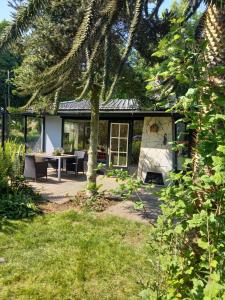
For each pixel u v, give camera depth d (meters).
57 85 3.29
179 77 2.41
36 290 3.74
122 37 5.45
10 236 5.43
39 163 10.71
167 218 2.57
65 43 6.51
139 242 5.35
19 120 23.20
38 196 8.25
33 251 4.86
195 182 2.50
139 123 13.03
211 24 2.79
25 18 2.29
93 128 7.98
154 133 11.58
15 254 4.72
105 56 3.35
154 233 2.82
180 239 2.65
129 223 6.32
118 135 13.48
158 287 2.72
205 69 2.49
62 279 4.03
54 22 6.33
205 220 2.17
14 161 8.30
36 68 6.73
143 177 11.59
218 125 2.40
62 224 6.12
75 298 3.62
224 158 2.06
